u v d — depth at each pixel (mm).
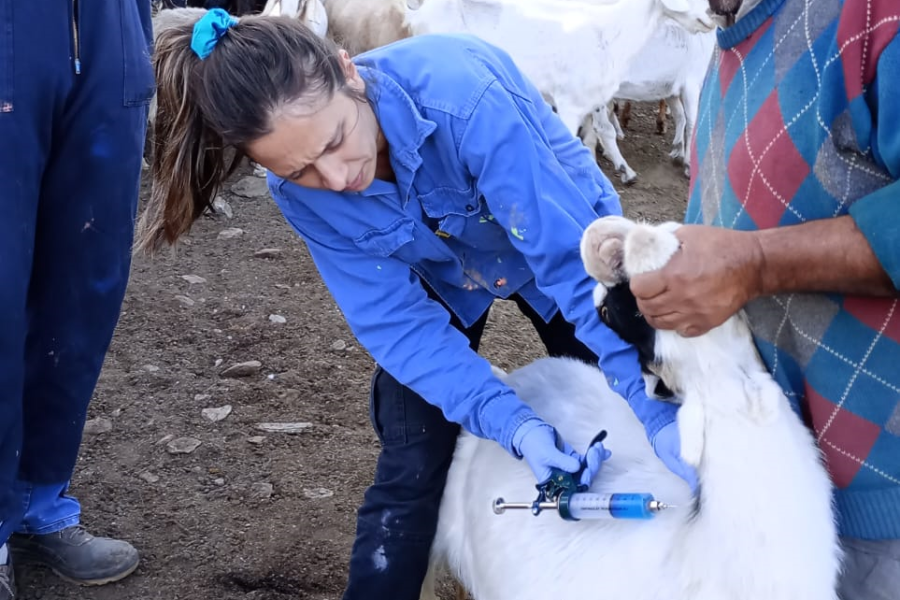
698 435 1576
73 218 2770
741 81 1570
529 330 4738
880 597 1620
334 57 1880
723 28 1583
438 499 2348
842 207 1470
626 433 2029
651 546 1734
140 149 2881
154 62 1980
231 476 3576
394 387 2357
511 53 6027
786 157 1486
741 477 1546
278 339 4504
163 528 3318
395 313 2176
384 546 2340
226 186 6152
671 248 1441
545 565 1936
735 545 1557
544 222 1942
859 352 1514
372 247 2117
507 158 1949
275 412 3961
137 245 2205
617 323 1646
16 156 2500
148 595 3064
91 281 2855
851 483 1590
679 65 6691
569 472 1875
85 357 2932
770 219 1540
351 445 3766
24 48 2445
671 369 1604
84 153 2703
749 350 1604
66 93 2596
